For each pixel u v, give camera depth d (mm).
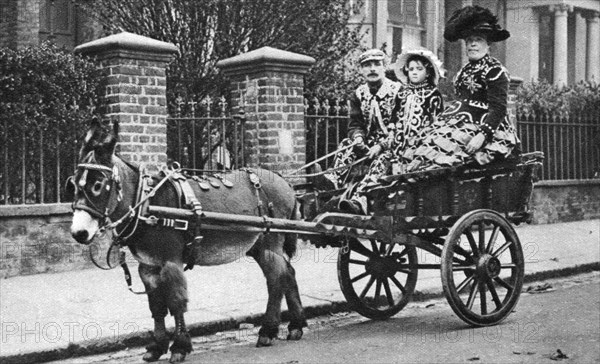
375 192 6805
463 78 7336
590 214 15250
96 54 9547
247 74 10641
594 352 5996
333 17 12414
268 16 11320
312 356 6039
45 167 9312
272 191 6711
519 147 7477
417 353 6074
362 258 10312
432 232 7441
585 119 15203
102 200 5516
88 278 8773
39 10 15773
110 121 9414
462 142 7062
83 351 6250
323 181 7848
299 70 10680
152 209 5668
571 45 24688
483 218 7004
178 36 11266
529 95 14844
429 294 8547
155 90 9562
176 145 10992
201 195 6145
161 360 6031
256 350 6289
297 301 6695
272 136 10469
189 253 5934
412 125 7680
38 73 8977
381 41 18391
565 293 8648
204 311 7234
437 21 20328
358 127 8125
